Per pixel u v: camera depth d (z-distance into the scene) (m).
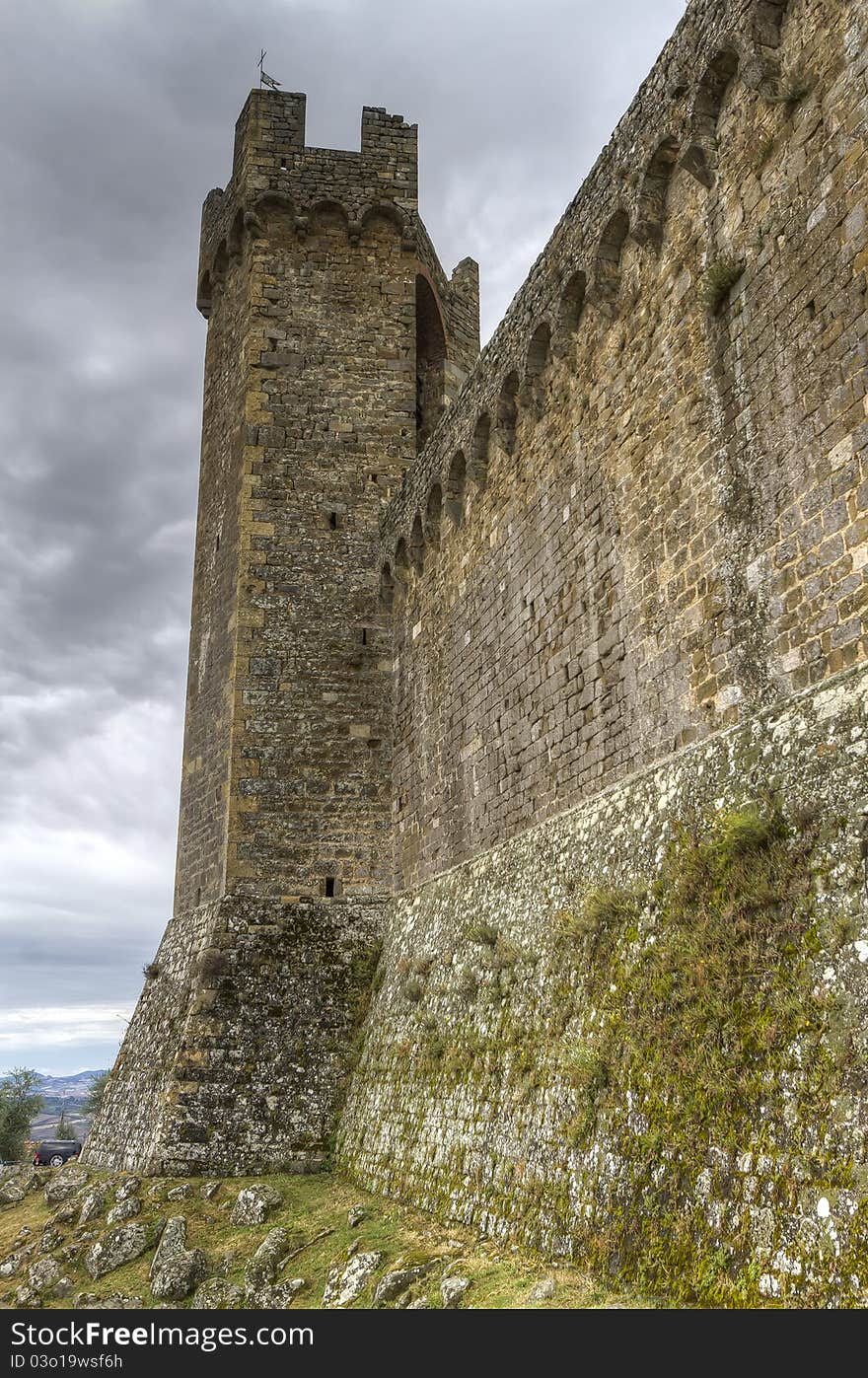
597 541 14.50
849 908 7.98
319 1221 15.88
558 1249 10.43
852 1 9.71
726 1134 8.39
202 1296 14.26
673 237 12.91
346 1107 19.64
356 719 23.81
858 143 9.52
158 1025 22.41
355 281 26.61
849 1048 7.47
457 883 18.52
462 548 20.23
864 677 8.88
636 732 13.02
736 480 11.16
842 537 9.40
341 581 24.62
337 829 23.03
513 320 17.69
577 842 13.74
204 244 29.41
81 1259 16.61
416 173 27.38
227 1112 19.47
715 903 9.72
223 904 21.94
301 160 26.88
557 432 16.11
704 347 11.98
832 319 9.72
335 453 25.41
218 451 27.02
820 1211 7.17
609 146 14.37
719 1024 8.98
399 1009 18.95
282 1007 20.84
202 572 26.95
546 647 16.00
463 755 19.33
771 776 9.55
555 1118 11.50
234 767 22.97
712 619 11.46
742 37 11.07
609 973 11.40
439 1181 14.37
